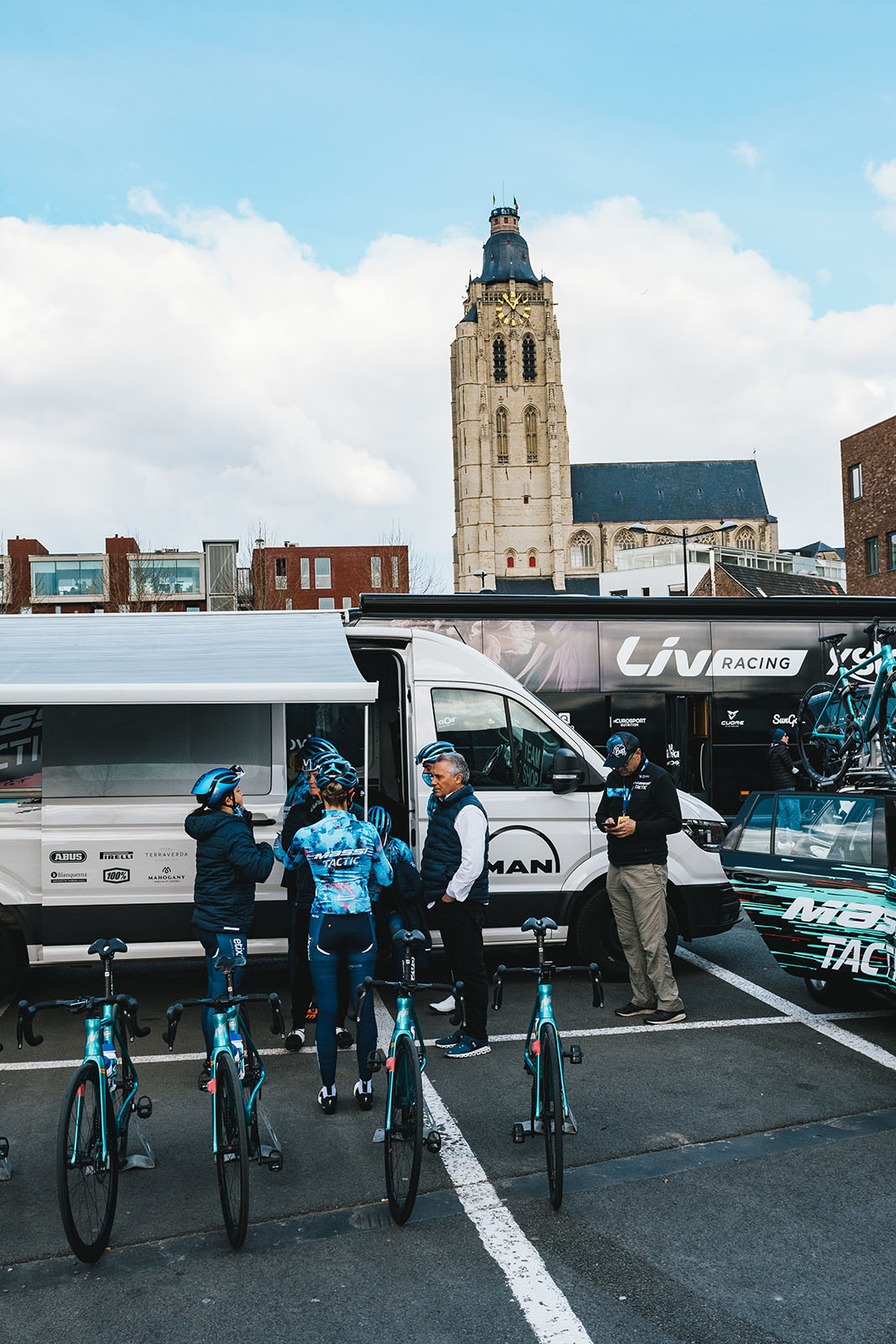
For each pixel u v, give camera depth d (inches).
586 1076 253.1
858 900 284.2
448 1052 269.9
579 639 636.7
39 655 311.6
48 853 309.9
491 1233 175.2
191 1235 177.2
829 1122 222.8
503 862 335.9
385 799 346.0
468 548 5103.3
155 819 314.7
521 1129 201.9
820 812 301.1
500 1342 144.4
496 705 343.9
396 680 350.9
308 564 2994.6
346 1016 252.5
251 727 326.0
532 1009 314.5
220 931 233.3
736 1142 212.5
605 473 5344.5
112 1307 154.8
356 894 232.5
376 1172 201.2
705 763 644.7
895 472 1648.6
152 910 313.4
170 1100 244.5
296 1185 195.3
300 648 322.3
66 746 314.8
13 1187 196.7
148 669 298.0
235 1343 145.3
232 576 2549.2
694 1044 278.1
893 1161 202.5
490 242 5290.4
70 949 311.4
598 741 633.6
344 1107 237.8
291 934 282.7
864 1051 271.3
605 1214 181.6
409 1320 149.9
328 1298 156.3
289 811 279.6
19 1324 150.4
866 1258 165.6
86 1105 168.2
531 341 5157.5
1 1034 294.2
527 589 5083.7
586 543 5201.8
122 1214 185.0
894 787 314.0
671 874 342.6
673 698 643.5
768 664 655.8
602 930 342.6
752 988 337.1
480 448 5103.3
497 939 335.9
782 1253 167.5
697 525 5241.1
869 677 368.2
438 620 626.2
